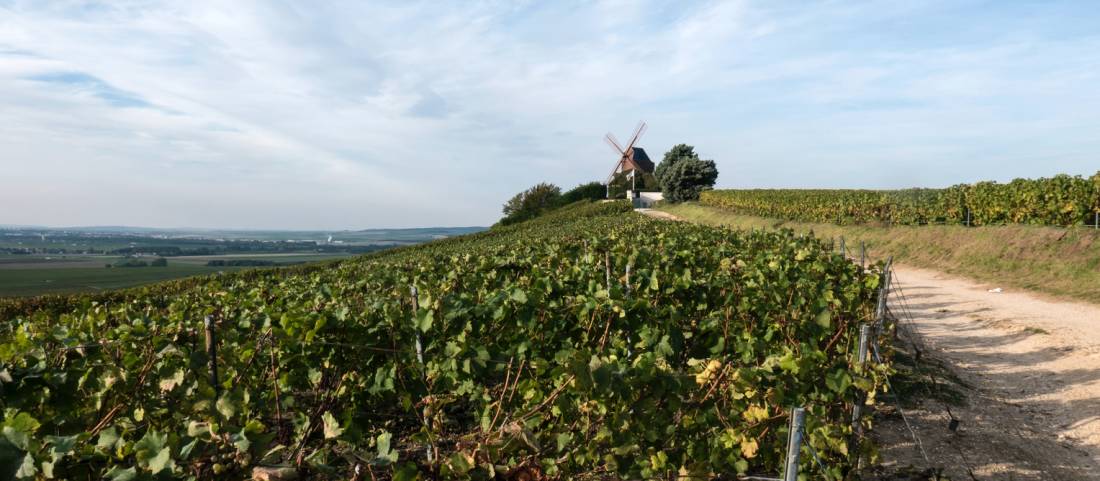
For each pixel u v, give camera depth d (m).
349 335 5.01
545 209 77.38
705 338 5.92
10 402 3.60
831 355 6.29
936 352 9.76
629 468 3.74
